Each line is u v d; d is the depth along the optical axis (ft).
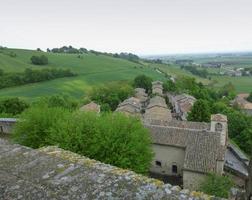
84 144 79.46
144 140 90.48
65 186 18.10
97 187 17.80
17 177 19.33
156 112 217.77
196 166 99.40
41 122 94.84
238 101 357.61
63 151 25.36
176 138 115.75
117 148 80.07
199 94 313.94
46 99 206.28
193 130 118.21
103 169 20.49
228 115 219.20
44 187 18.08
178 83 369.50
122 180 18.31
